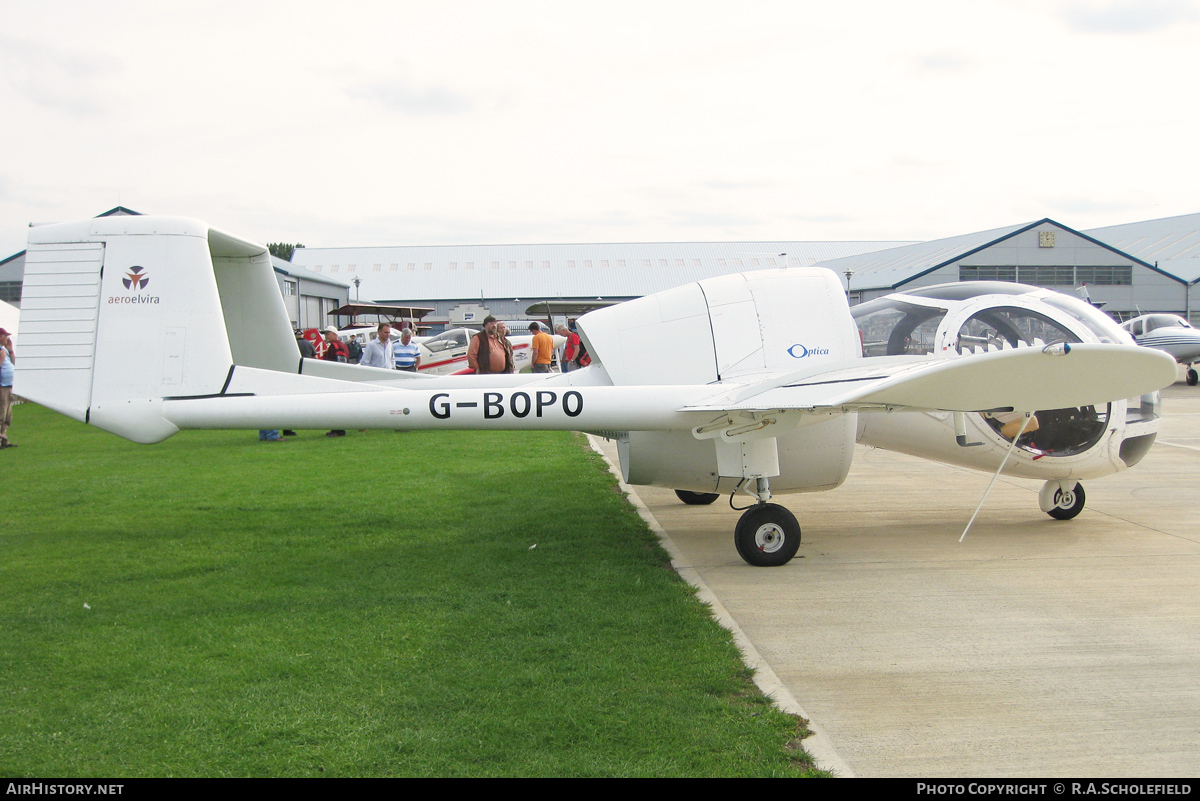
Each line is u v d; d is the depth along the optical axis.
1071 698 3.42
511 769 2.84
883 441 6.49
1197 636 4.12
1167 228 46.31
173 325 5.54
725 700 3.38
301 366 7.07
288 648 3.94
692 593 4.80
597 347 5.91
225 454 10.58
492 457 10.07
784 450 5.71
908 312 6.47
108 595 4.79
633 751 2.96
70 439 12.67
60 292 5.53
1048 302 6.34
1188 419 13.90
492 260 55.69
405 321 34.78
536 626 4.21
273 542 6.02
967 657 3.87
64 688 3.51
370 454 10.41
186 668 3.71
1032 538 6.13
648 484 6.05
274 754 2.95
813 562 5.53
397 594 4.76
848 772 2.84
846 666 3.77
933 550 5.82
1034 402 4.89
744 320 5.87
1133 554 5.65
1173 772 2.84
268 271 6.95
